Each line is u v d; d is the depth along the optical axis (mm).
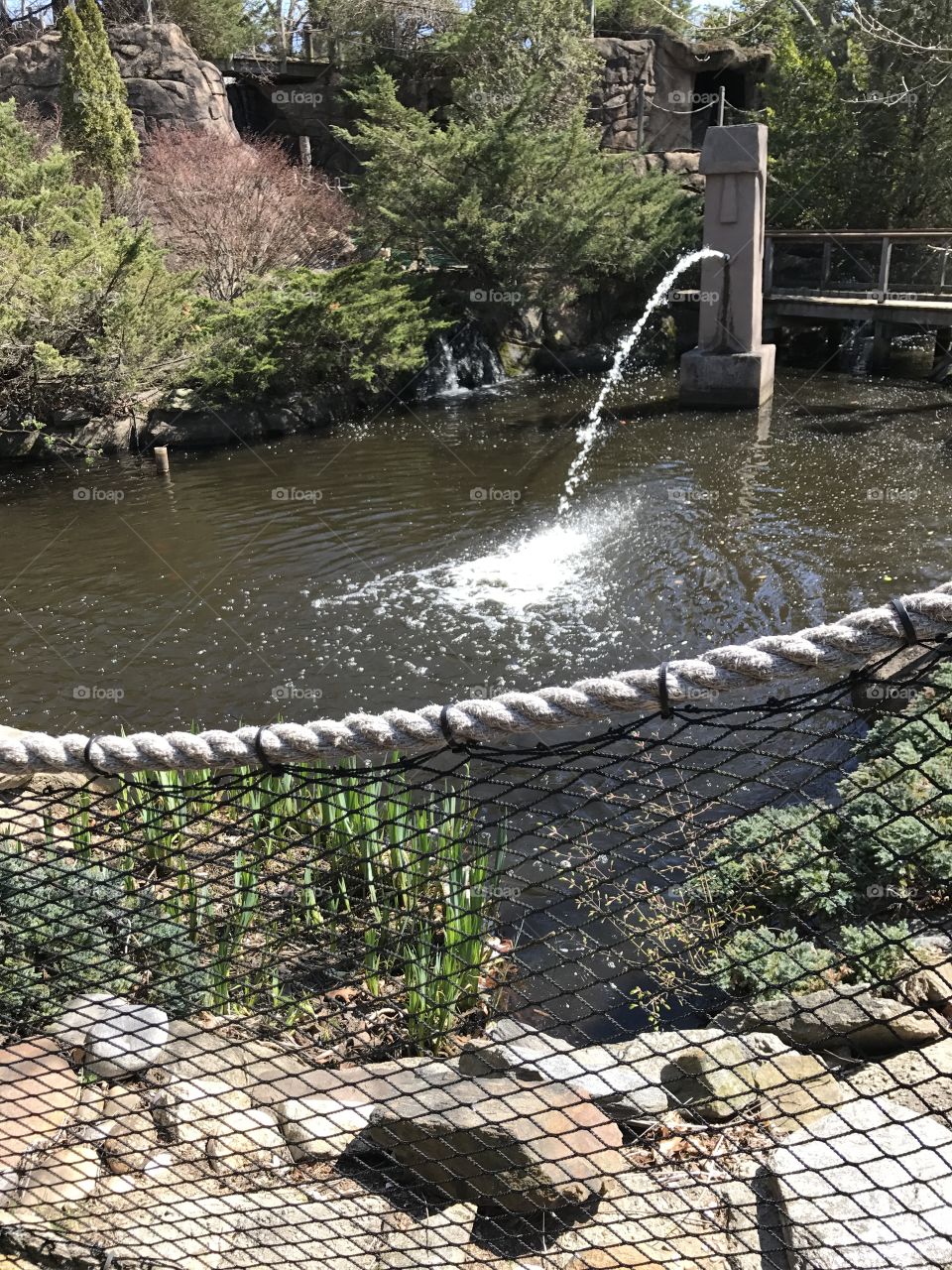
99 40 17578
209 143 18000
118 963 2906
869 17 18516
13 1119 2199
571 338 18469
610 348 18547
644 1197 2068
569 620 7375
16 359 12594
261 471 11945
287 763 1731
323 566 8648
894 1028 2750
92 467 12469
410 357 15094
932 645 1396
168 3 22297
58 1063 2664
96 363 13086
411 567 8523
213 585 8320
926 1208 1871
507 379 17375
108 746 1689
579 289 18859
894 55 18641
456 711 1530
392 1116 2408
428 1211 2305
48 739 1718
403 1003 3086
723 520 9328
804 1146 2301
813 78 20203
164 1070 2652
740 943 3375
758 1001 3035
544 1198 2258
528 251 17516
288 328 14031
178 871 1869
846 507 9602
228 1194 2324
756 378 14203
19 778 3992
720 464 11250
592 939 3719
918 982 2922
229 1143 2479
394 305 15156
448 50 22141
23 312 12484
